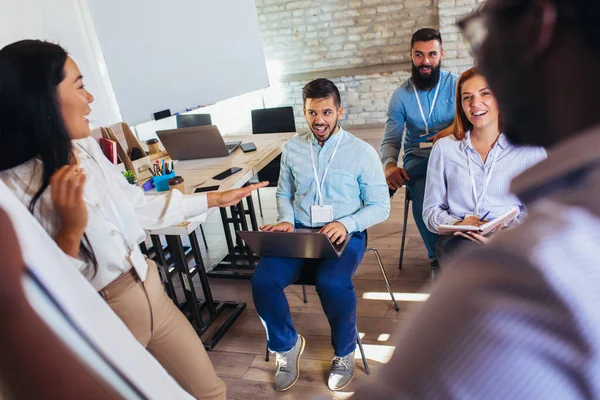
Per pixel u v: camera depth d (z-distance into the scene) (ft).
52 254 0.90
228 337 7.47
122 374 0.84
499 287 0.81
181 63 13.96
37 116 3.49
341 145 6.57
